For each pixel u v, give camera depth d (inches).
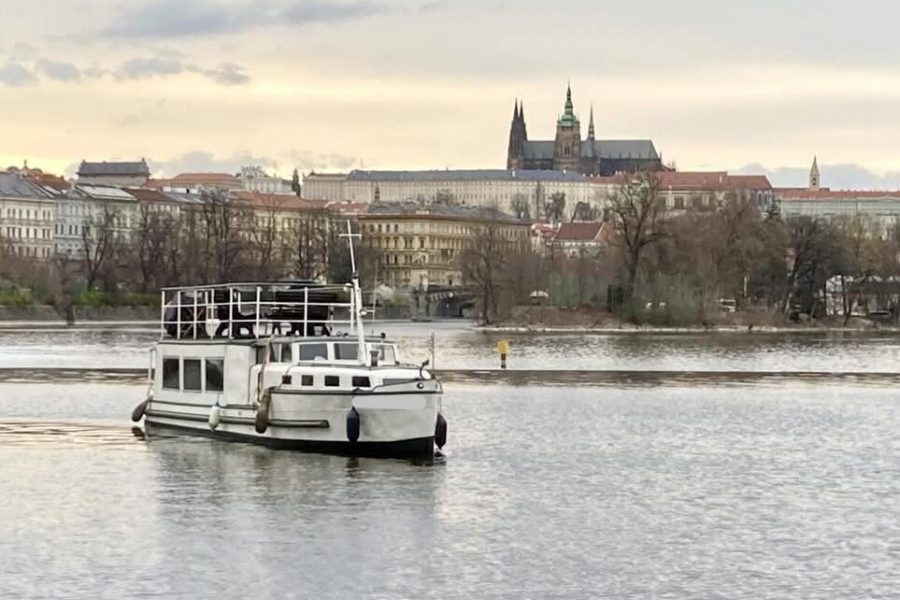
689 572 3221.0
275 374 4726.9
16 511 3779.5
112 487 4116.6
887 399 7012.8
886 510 3892.7
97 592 3029.0
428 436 4598.9
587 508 3897.6
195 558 3299.7
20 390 7066.9
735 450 5044.3
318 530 3585.1
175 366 5172.2
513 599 3011.8
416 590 3068.4
